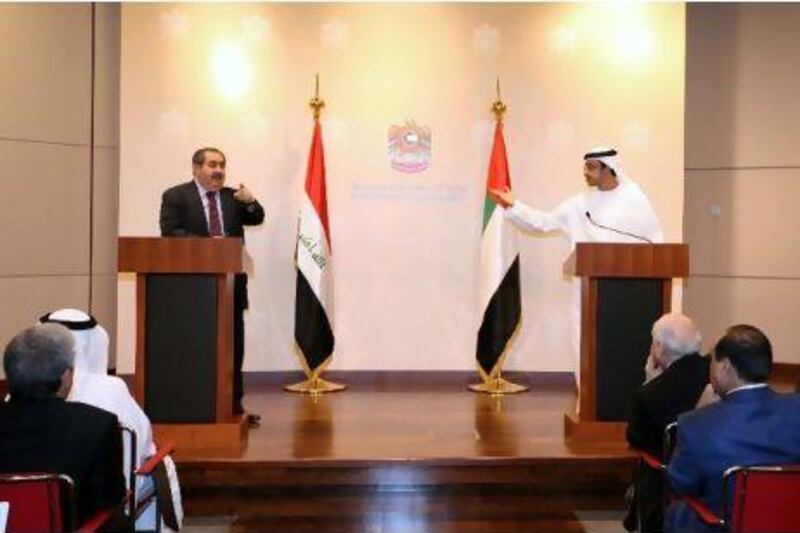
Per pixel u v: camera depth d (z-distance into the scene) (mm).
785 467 2283
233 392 4684
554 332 6543
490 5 6508
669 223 6484
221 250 4164
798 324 6832
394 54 6500
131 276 6383
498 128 6254
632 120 6492
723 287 7062
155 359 4270
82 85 6410
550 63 6508
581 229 5117
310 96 6484
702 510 2441
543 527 3865
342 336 6520
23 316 6152
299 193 6488
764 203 6934
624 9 6496
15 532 2258
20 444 2359
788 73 6859
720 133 7059
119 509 2504
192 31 6426
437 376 6551
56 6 6273
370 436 4543
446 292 6535
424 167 6504
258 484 4000
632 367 4430
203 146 6430
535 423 4926
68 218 6359
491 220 6148
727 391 2535
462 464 4047
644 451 3225
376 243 6516
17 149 6113
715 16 7059
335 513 3994
